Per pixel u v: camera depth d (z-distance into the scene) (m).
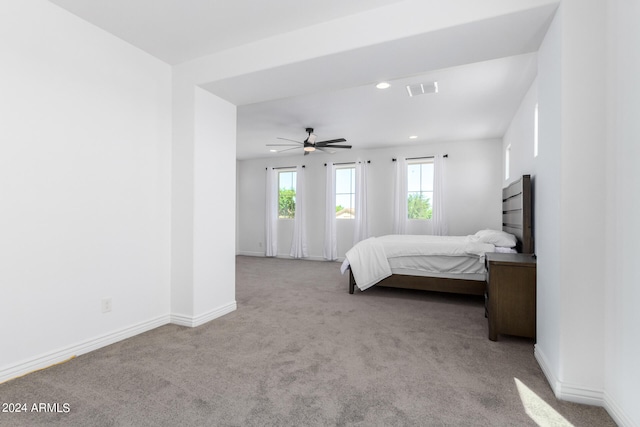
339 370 2.08
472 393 1.81
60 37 2.19
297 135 5.70
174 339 2.60
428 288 3.92
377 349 2.42
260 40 2.63
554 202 1.87
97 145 2.42
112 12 2.25
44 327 2.11
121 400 1.72
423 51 2.33
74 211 2.27
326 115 4.55
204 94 3.05
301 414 1.61
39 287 2.08
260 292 4.26
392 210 6.70
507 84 3.48
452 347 2.46
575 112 1.74
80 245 2.31
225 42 2.67
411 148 6.55
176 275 3.02
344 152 7.14
